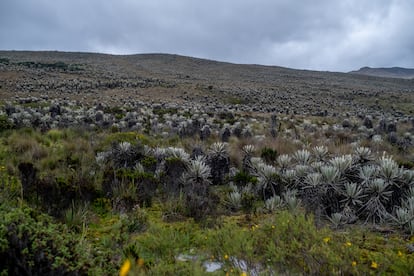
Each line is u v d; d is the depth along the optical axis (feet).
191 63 333.42
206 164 24.39
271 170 20.70
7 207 10.59
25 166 18.94
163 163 24.30
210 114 78.64
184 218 16.55
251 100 144.15
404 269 10.00
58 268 8.30
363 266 9.95
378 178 17.75
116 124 51.31
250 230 13.70
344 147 35.06
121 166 24.93
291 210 16.65
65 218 14.75
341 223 15.46
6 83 131.85
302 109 123.85
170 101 125.39
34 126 42.70
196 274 9.88
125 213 16.51
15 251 8.22
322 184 17.69
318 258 10.00
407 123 76.13
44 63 217.97
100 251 11.16
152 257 12.04
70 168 22.98
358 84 263.08
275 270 10.39
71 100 102.47
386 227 15.11
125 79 182.39
